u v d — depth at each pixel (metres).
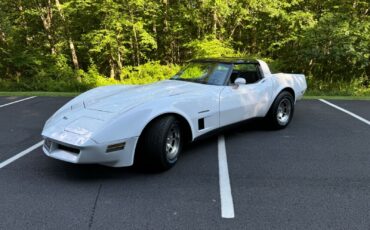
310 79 13.40
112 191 3.25
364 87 12.99
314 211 2.85
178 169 3.77
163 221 2.72
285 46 14.63
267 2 12.88
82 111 3.64
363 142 4.70
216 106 4.23
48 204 3.00
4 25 14.12
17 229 2.63
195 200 3.06
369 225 2.64
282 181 3.44
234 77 4.66
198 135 4.07
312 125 5.65
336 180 3.45
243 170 3.73
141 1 12.74
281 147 4.50
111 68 14.89
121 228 2.64
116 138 3.26
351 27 12.11
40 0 14.68
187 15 13.71
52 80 13.53
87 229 2.63
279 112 5.30
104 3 12.84
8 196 3.15
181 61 16.11
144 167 3.67
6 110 7.12
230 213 2.83
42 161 4.04
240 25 14.77
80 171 3.73
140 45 15.16
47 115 6.61
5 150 4.45
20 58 14.38
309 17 12.91
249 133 5.18
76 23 14.47
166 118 3.62
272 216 2.78
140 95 3.94
